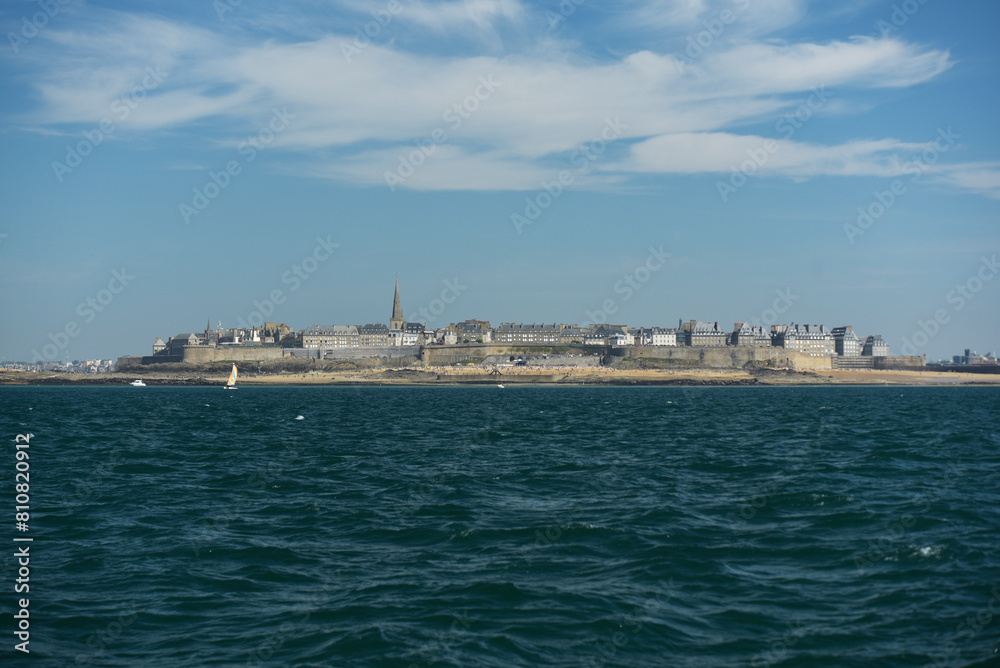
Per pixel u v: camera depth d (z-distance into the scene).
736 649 19.00
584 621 20.72
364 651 18.91
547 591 23.20
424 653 18.75
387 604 22.20
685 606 21.89
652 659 18.41
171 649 19.22
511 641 19.42
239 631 20.36
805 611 21.50
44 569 26.00
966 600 22.28
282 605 22.30
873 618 20.94
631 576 24.66
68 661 18.48
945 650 18.84
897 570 25.17
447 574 25.05
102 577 25.08
